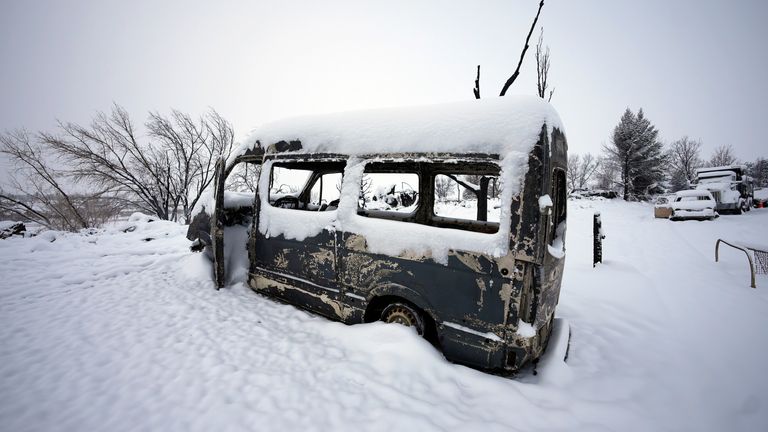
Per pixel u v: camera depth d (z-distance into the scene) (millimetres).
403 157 3000
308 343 3205
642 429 2229
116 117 16531
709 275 6234
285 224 3945
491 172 4055
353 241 3305
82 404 2326
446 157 2762
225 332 3414
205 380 2611
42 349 3029
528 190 2443
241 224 5191
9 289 4516
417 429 2129
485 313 2631
